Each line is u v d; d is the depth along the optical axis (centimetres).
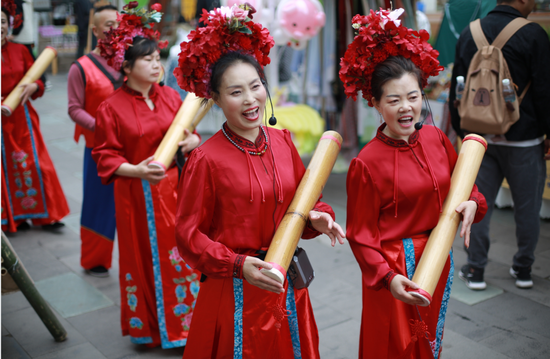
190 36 202
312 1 496
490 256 423
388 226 224
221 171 205
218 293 214
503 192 509
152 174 292
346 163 630
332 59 584
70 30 1309
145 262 319
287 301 218
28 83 463
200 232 207
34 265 438
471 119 347
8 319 360
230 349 215
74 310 370
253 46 211
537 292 368
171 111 324
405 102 210
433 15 715
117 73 404
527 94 343
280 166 214
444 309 233
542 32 333
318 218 209
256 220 207
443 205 225
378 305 225
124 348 325
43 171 498
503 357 299
